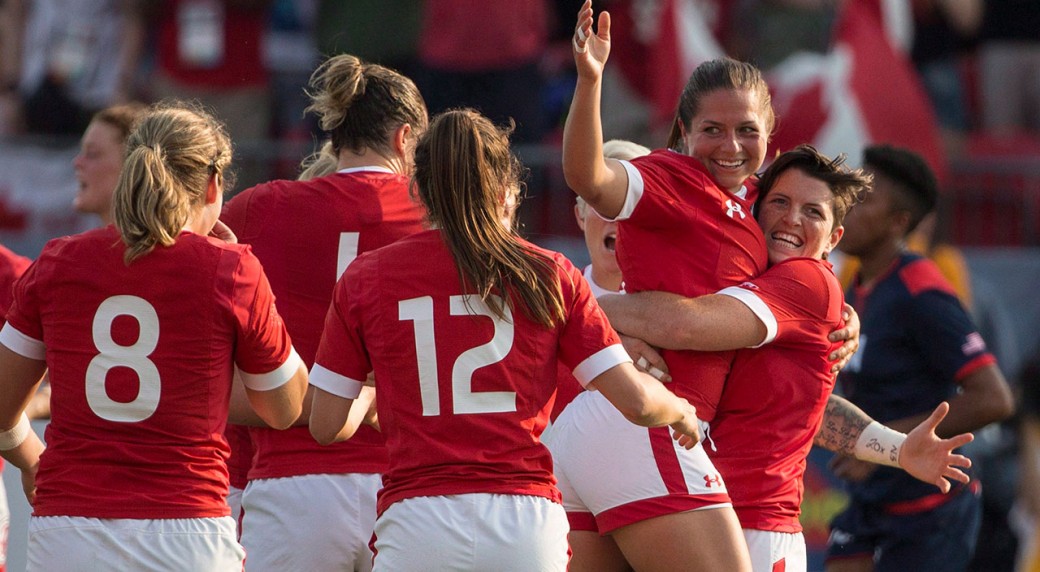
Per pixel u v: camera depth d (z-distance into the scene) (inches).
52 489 470.0
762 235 542.3
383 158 601.6
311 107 613.0
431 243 478.6
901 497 722.2
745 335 522.9
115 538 461.1
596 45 472.7
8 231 1165.1
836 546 755.4
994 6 1450.5
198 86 1216.8
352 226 585.6
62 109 1266.0
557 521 470.6
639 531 531.8
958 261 1126.4
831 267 562.3
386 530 468.1
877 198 743.1
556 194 1187.9
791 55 1206.9
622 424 538.3
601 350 473.1
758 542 541.0
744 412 544.1
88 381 469.4
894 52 1182.3
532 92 1208.2
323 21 1243.2
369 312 474.6
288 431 582.9
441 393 464.1
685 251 521.3
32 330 482.9
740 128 515.5
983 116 1445.6
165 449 469.7
